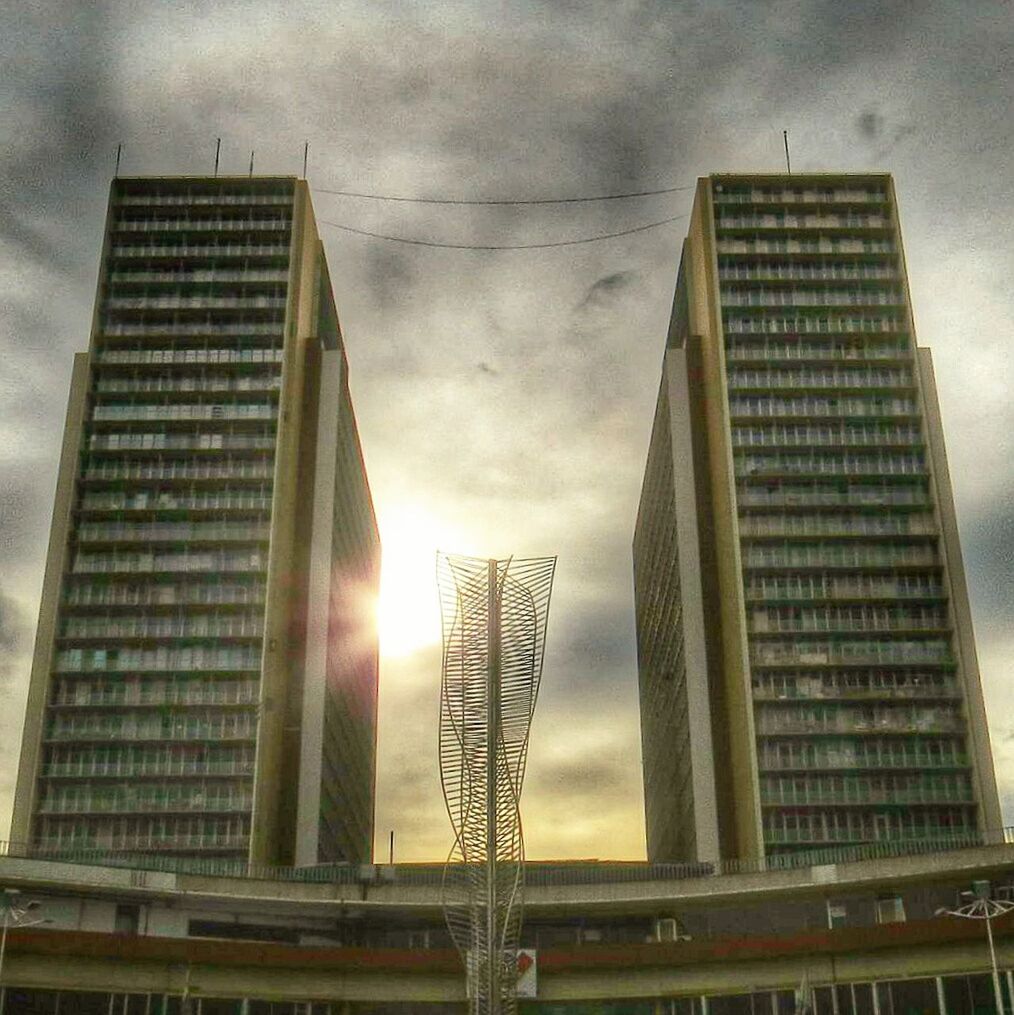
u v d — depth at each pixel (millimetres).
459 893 37438
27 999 60625
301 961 65625
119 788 102312
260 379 116750
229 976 64938
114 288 119562
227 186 123688
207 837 100625
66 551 109938
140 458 114312
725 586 111688
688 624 113125
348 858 132000
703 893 68000
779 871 67750
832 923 67375
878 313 117812
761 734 102938
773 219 121062
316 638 112938
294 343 119000
